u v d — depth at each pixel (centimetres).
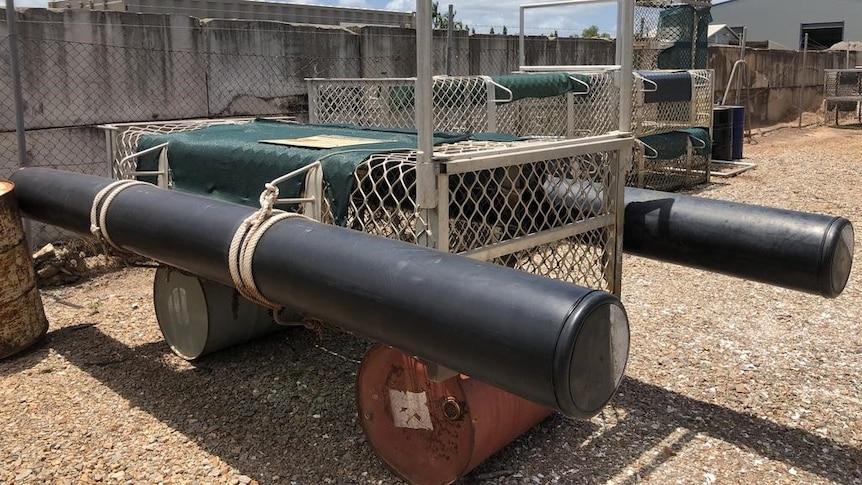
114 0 780
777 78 1872
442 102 579
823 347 457
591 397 221
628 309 532
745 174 1121
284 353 461
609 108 754
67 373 434
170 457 340
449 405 296
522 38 783
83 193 391
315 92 663
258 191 354
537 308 213
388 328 243
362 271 249
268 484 318
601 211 360
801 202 891
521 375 215
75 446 349
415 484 314
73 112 626
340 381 420
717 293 567
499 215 314
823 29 3425
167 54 675
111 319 527
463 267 236
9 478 321
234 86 727
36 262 594
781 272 316
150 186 375
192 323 439
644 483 312
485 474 319
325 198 321
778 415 371
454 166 281
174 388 413
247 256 282
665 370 425
